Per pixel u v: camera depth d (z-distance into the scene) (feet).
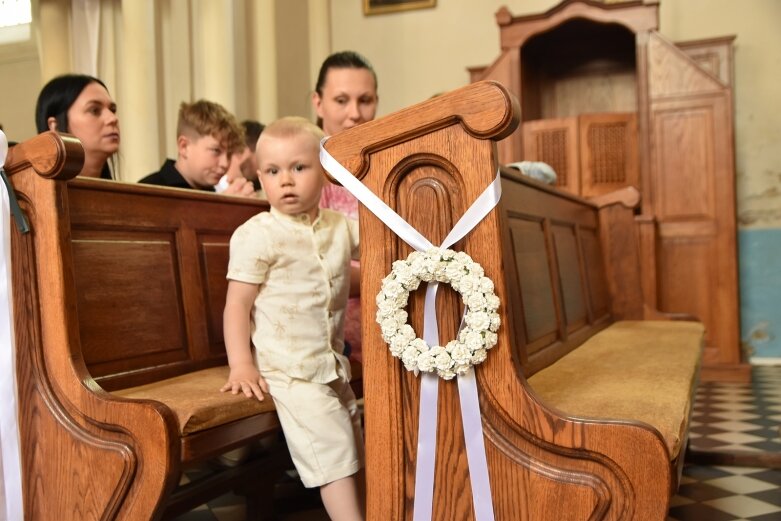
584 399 6.51
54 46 17.72
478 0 28.02
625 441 5.33
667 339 11.25
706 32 25.36
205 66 20.45
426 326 5.94
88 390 6.41
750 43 25.04
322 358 7.48
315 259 7.61
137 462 6.19
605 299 14.08
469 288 5.70
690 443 13.71
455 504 5.88
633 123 21.83
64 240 6.60
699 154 21.40
